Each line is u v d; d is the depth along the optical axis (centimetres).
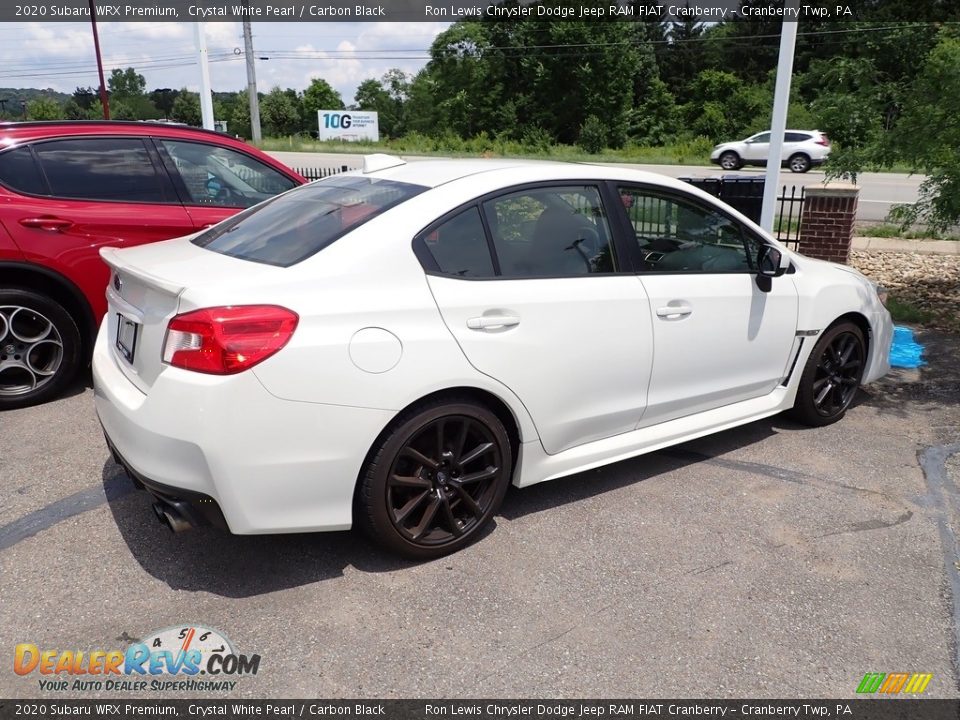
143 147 497
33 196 451
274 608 277
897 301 743
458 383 292
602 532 333
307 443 264
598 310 332
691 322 368
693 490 375
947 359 591
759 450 424
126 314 294
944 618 278
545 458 336
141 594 284
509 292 309
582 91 5209
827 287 434
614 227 351
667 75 6456
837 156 725
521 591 289
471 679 243
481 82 5456
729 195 930
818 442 436
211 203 520
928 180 709
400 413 285
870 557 317
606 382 342
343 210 312
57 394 475
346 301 272
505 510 352
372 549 316
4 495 355
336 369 265
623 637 264
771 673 249
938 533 336
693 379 379
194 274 276
